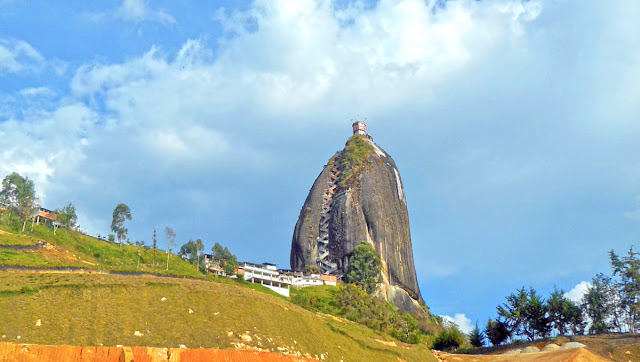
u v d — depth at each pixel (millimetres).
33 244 119000
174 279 89625
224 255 169250
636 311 128000
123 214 162750
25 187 144375
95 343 67875
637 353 103125
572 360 96625
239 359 73562
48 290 75438
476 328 137750
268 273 179875
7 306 69812
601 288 137625
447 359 113500
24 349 62469
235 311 85188
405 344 114500
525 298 130375
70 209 155250
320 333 93062
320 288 186875
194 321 79062
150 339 72188
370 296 192125
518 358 105000
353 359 92125
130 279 85000
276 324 86938
